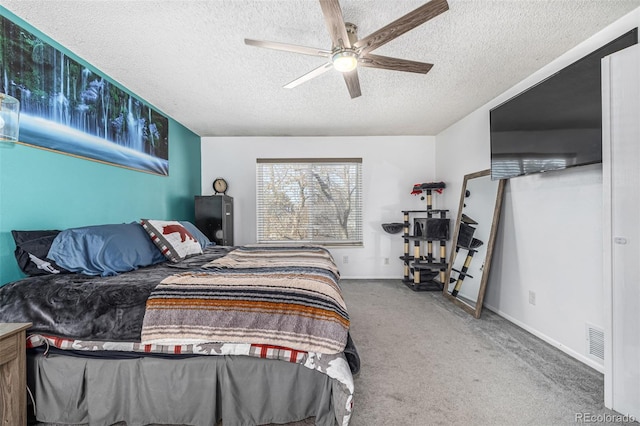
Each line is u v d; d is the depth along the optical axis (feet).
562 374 5.94
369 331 8.15
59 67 6.57
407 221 13.87
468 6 5.45
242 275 5.25
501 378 5.80
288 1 5.35
